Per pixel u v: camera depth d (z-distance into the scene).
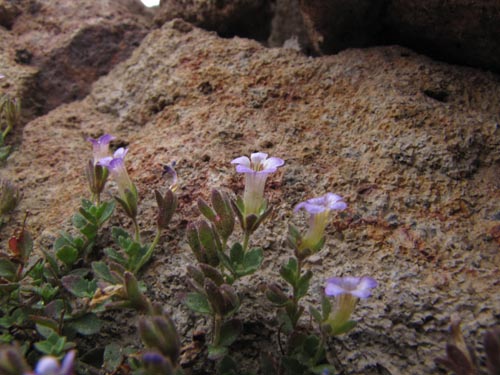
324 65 0.14
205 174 0.12
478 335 0.09
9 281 0.09
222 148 0.12
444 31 0.13
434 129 0.12
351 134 0.12
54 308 0.09
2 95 0.15
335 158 0.12
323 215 0.08
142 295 0.08
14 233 0.11
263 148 0.12
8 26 0.18
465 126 0.12
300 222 0.11
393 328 0.09
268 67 0.14
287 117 0.13
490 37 0.13
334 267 0.10
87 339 0.10
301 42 0.16
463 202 0.11
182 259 0.10
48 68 0.16
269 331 0.09
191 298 0.09
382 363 0.09
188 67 0.15
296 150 0.12
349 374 0.09
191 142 0.12
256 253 0.09
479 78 0.13
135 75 0.15
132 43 0.17
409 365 0.09
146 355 0.07
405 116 0.12
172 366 0.08
